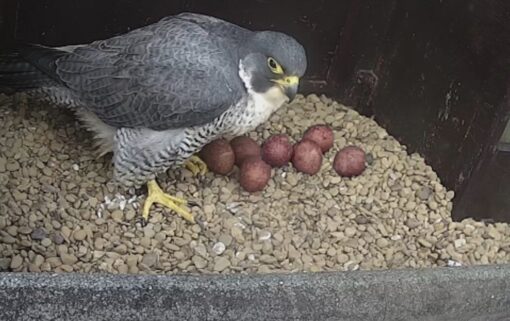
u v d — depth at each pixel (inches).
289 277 32.3
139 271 40.1
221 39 41.2
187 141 41.5
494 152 45.9
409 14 50.6
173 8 48.5
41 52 42.7
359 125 52.9
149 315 31.1
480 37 45.4
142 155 41.4
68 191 43.1
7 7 45.6
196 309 31.4
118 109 40.8
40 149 44.7
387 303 33.8
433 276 34.3
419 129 50.8
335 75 53.9
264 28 50.9
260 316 32.2
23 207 41.4
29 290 30.0
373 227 45.3
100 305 30.6
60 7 46.7
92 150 45.4
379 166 49.5
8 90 46.8
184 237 42.2
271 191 45.8
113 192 43.6
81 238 40.8
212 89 39.9
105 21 47.9
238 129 42.6
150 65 40.2
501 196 47.9
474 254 45.8
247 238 42.9
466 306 35.4
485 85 45.4
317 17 51.2
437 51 48.9
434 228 46.8
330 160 48.8
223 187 45.3
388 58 52.8
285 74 40.8
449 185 48.7
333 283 32.7
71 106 43.1
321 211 45.4
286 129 50.6
